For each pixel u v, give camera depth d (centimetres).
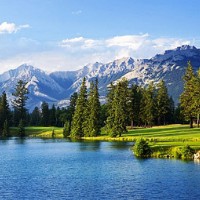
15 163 7319
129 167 6544
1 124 18075
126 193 4647
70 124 16475
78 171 6259
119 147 10119
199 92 12975
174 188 4878
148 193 4638
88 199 4372
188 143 8538
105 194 4606
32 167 6756
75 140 13438
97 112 14162
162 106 15288
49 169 6500
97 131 14125
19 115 19562
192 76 13725
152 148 8038
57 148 10381
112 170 6300
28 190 4834
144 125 16300
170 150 7875
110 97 15175
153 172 5997
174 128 13438
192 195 4522
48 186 5066
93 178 5609
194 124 14800
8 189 4897
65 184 5191
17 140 13962
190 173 5841
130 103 14875
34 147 10850
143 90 16138
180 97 13862
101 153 8794
